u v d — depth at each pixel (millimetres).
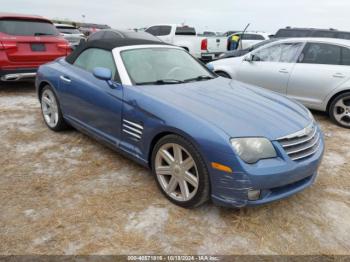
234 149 2504
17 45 6594
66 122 4562
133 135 3264
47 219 2746
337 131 5383
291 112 3156
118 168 3680
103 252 2410
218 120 2701
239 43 13305
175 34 13781
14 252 2375
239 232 2691
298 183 2900
